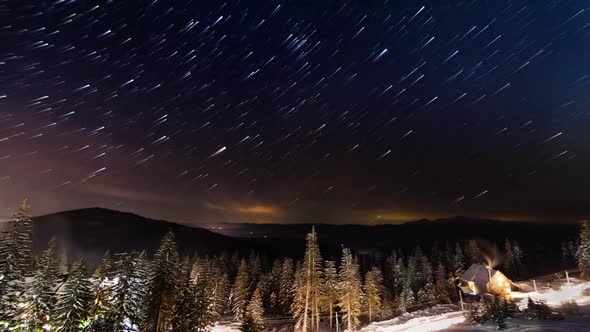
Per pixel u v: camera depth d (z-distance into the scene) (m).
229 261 90.12
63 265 63.97
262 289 71.94
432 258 92.06
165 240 38.94
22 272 32.09
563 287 50.41
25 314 29.28
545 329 21.81
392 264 88.19
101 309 29.97
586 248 56.91
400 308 58.41
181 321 40.59
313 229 49.50
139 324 33.47
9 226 32.72
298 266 63.75
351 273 50.59
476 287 54.31
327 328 53.69
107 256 35.59
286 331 50.84
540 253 110.69
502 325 24.23
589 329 20.62
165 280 36.72
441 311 45.75
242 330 24.30
